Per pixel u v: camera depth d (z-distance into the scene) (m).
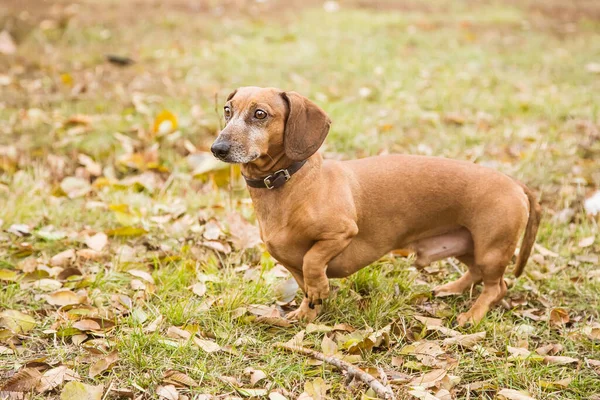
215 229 5.84
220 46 11.58
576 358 4.34
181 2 14.99
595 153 7.76
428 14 14.87
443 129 8.33
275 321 4.59
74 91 9.23
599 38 12.93
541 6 16.06
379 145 7.75
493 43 12.45
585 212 6.51
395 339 4.52
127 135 8.02
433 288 5.23
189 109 8.73
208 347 4.20
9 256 5.51
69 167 7.34
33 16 12.70
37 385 3.83
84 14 13.20
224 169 7.01
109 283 5.07
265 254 5.52
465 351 4.42
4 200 6.41
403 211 4.67
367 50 11.48
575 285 5.22
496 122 8.62
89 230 5.88
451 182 4.68
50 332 4.36
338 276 4.82
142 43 11.62
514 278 5.39
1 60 10.45
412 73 10.45
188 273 5.20
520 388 4.02
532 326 4.71
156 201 6.54
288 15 14.27
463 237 4.86
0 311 4.70
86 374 4.01
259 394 3.83
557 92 9.71
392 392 3.79
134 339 4.23
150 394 3.84
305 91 9.38
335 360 4.09
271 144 4.26
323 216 4.33
